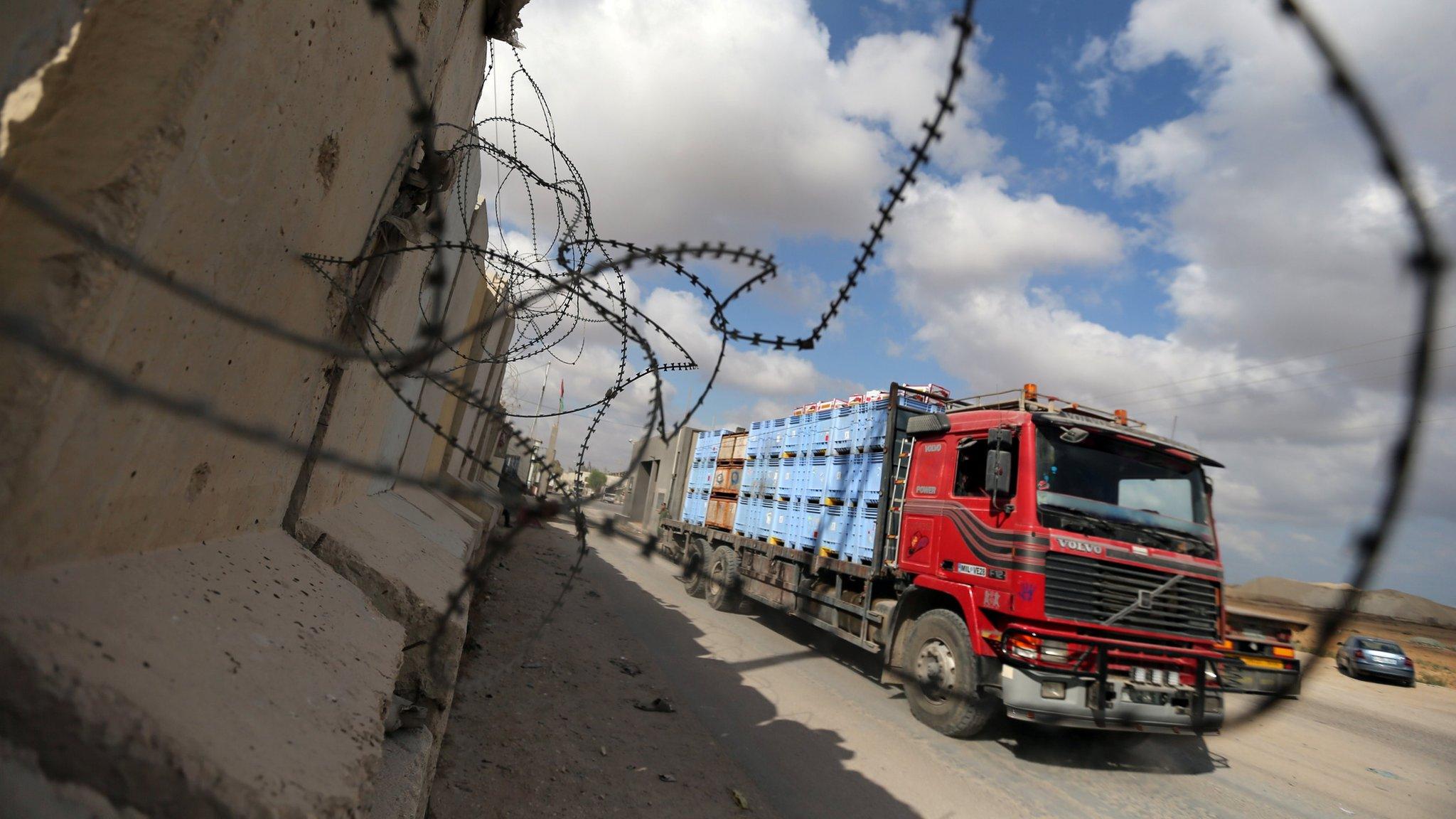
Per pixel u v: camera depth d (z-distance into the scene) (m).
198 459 2.06
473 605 8.39
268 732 1.48
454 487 1.18
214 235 1.78
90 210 1.33
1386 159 0.67
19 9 1.40
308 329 2.77
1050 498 6.34
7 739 1.13
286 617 2.12
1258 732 8.48
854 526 8.80
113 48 1.43
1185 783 6.29
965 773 5.74
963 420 7.43
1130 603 6.26
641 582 14.41
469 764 4.30
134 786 1.17
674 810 4.26
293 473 3.07
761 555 11.15
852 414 9.41
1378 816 5.98
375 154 3.05
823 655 9.57
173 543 2.04
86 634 1.31
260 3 1.68
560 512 1.54
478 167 6.44
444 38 3.79
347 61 2.39
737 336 1.86
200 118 1.54
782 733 6.05
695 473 15.10
